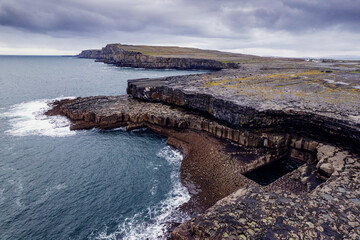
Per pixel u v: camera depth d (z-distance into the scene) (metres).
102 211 24.50
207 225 14.98
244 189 20.19
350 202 17.09
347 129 27.23
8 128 46.00
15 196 26.44
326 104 35.28
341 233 13.93
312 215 15.59
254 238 13.66
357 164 23.91
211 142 36.78
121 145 39.75
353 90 45.22
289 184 24.14
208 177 29.25
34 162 33.75
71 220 23.28
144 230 21.95
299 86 50.41
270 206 16.75
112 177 30.47
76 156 35.75
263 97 40.34
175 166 33.09
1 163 33.25
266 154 32.38
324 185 19.89
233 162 31.12
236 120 36.22
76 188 28.16
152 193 27.28
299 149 32.56
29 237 21.28
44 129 45.69
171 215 23.78
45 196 26.58
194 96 44.88
